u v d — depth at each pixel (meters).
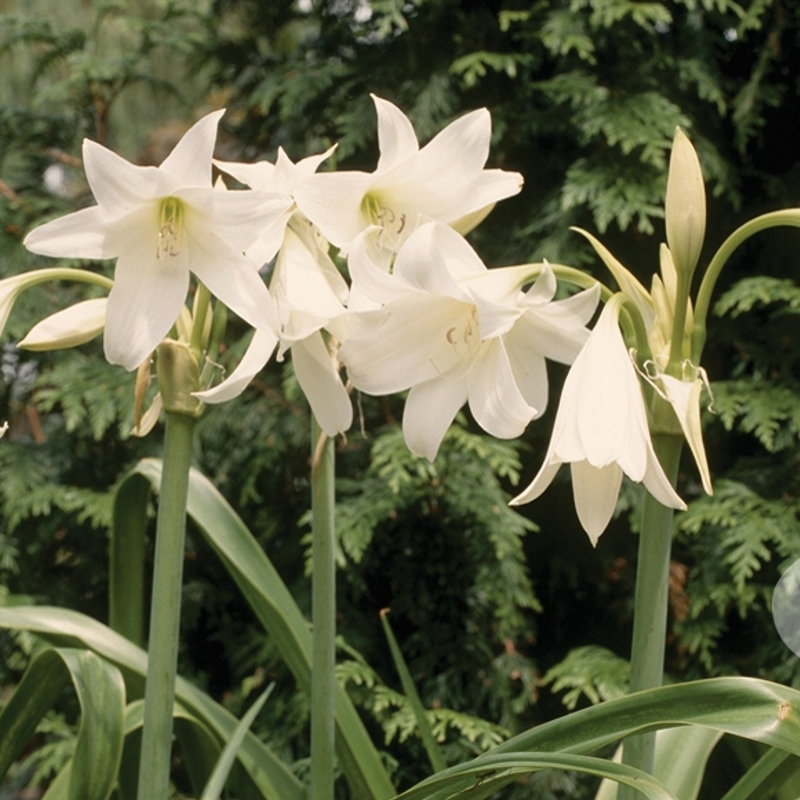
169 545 1.08
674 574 1.71
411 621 1.82
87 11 2.46
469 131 1.07
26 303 1.85
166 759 1.08
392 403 1.81
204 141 1.02
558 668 1.57
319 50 2.00
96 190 1.02
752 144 1.82
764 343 1.72
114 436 1.96
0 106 2.00
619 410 1.00
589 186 1.61
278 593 1.33
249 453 1.85
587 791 1.64
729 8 1.77
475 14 1.79
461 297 1.02
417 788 1.03
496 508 1.61
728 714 1.01
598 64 1.78
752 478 1.63
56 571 1.98
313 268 1.06
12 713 1.25
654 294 1.07
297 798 1.30
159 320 1.04
